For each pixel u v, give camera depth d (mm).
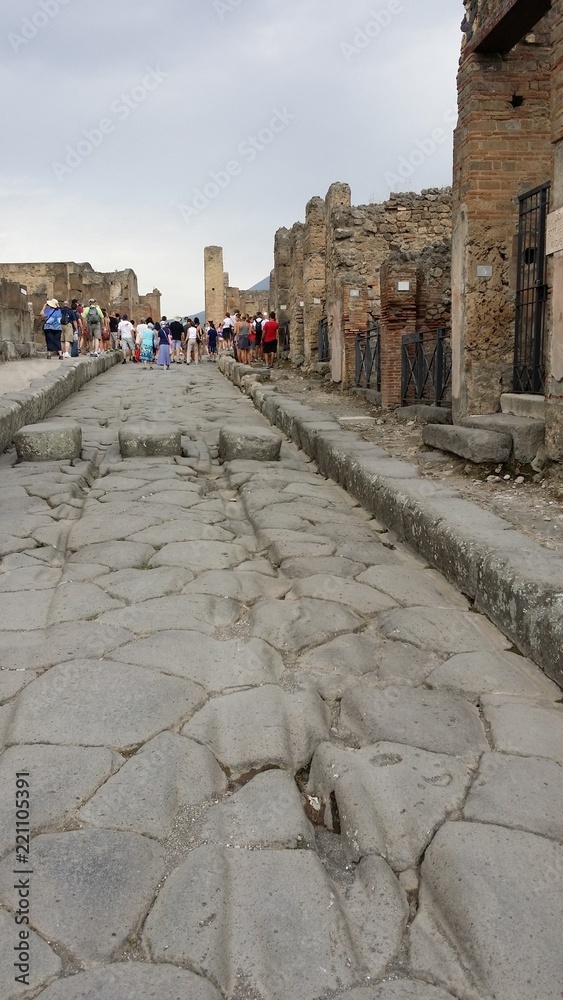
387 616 3562
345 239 14844
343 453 6645
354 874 1964
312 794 2338
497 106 7430
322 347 17750
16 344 18203
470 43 7328
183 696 2777
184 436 9102
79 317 22328
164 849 2008
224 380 17062
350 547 4680
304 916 1753
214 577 4094
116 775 2295
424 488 5195
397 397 11516
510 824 2051
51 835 2020
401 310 11289
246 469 7152
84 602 3684
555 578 3240
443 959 1664
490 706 2740
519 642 3244
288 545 4629
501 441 6383
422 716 2660
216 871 1892
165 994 1545
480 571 3668
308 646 3283
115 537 4801
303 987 1575
